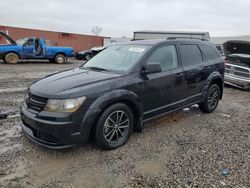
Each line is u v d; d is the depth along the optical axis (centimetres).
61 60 1928
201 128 501
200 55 559
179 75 484
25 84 920
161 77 448
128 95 396
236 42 945
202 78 551
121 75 406
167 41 485
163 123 521
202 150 402
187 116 575
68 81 381
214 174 331
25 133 390
